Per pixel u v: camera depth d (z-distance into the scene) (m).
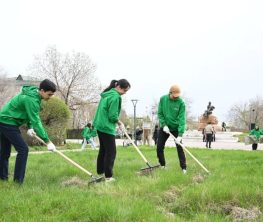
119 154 10.07
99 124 5.42
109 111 5.37
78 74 35.25
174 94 6.25
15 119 4.98
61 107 17.75
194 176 5.72
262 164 7.36
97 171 5.84
